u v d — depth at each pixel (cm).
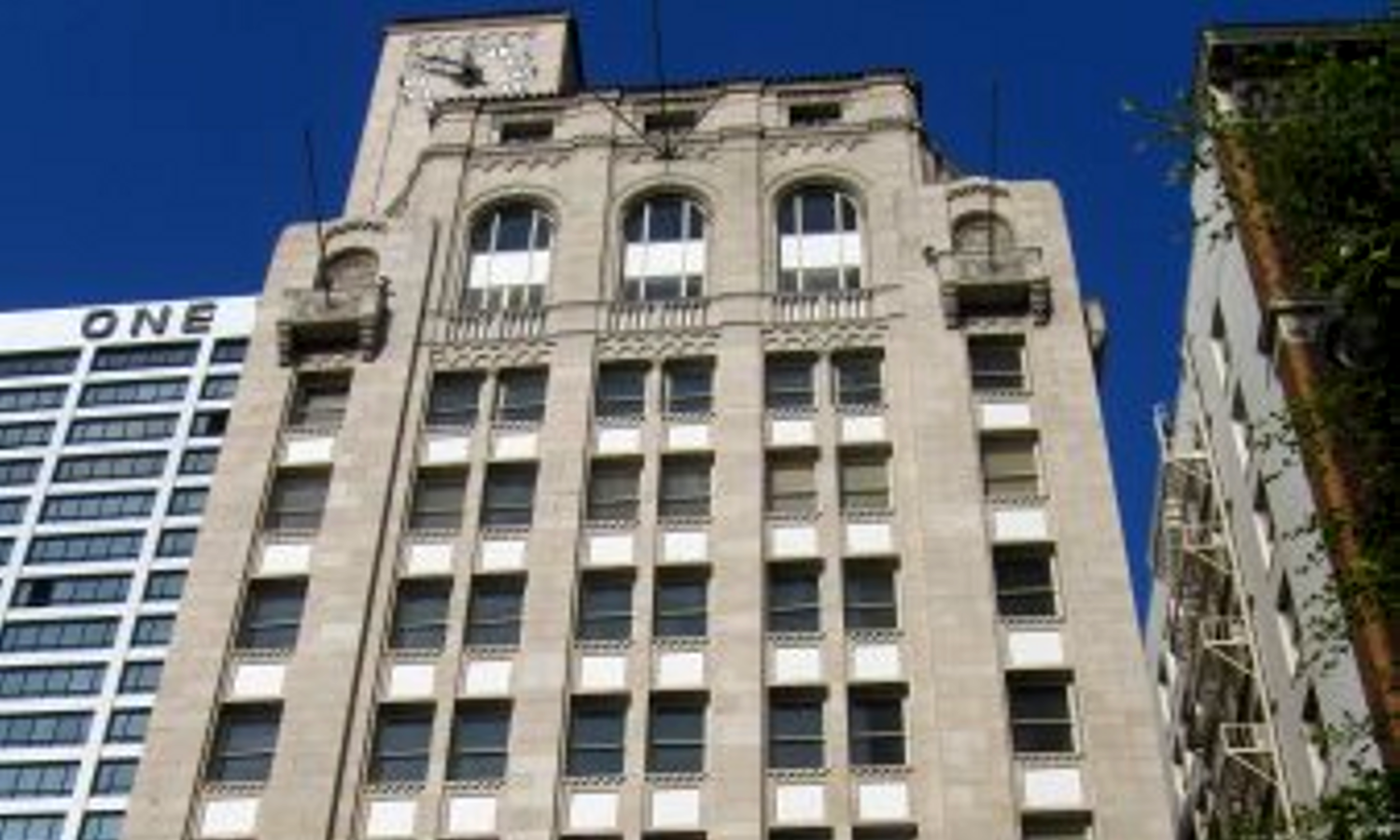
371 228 5919
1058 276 5484
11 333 13338
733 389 5241
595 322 5494
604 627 4744
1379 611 2900
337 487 5119
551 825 4322
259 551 5012
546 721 4506
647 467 5088
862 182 5856
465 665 4684
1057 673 4519
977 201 5728
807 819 4291
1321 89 2981
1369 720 3008
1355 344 4309
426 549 4972
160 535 12081
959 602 4638
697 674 4597
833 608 4697
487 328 5550
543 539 4922
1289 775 4681
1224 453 5438
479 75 7706
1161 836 4178
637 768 4416
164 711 4638
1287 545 4591
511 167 6050
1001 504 4897
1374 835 2509
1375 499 3041
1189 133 3172
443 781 4447
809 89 6212
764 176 5903
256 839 4391
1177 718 6681
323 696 4616
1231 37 5025
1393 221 2798
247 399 5397
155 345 13200
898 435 5097
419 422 5288
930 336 5322
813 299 5494
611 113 6175
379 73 7750
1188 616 5828
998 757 4322
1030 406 5134
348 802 4425
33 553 12081
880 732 4462
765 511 4941
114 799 10925
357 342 5516
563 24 7950
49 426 12788
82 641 11619
